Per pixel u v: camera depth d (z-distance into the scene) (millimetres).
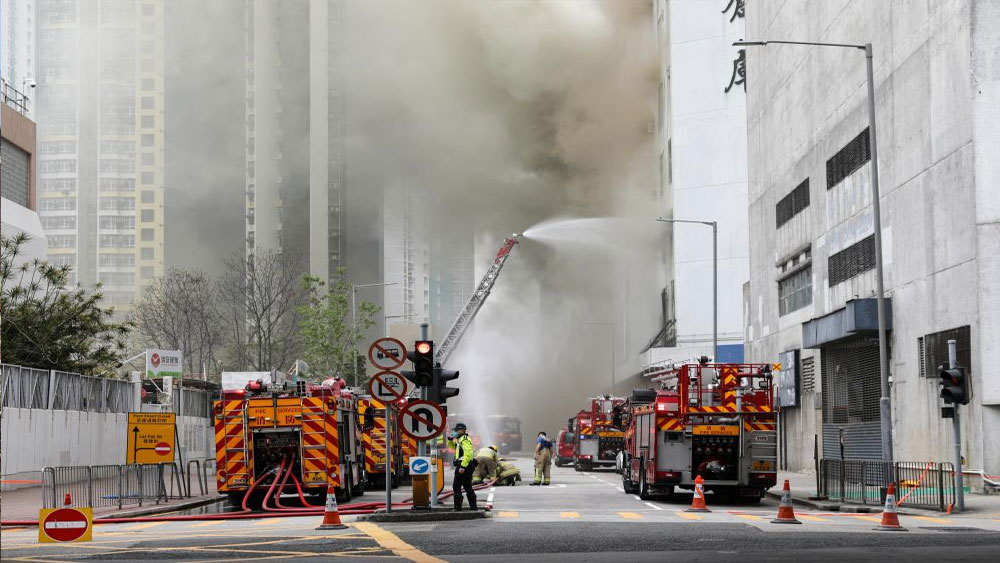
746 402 28094
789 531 18906
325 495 28266
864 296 41500
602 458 55000
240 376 47469
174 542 17594
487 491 35031
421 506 22453
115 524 23047
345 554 15016
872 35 40438
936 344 34062
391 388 21688
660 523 21141
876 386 40094
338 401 27672
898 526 19391
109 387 45344
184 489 35469
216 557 14859
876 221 30000
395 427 36531
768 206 57844
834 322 41688
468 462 22922
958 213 32250
